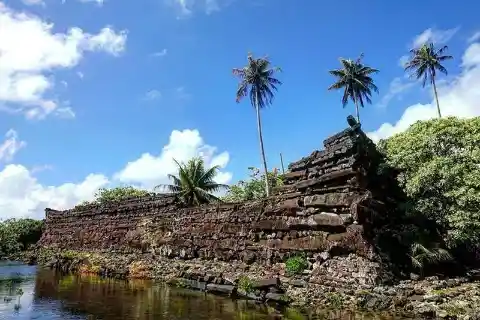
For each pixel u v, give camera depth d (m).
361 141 15.78
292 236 16.47
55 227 38.28
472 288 13.23
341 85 47.12
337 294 13.22
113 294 16.67
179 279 19.08
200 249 21.62
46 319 12.30
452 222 19.50
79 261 26.86
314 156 17.28
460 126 22.77
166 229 24.94
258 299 14.88
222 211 21.02
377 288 12.66
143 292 17.12
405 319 10.89
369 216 14.40
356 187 14.94
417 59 48.81
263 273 16.72
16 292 17.28
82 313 13.08
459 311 10.64
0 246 40.47
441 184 20.47
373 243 14.05
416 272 14.54
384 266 13.58
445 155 22.03
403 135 25.06
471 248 20.22
